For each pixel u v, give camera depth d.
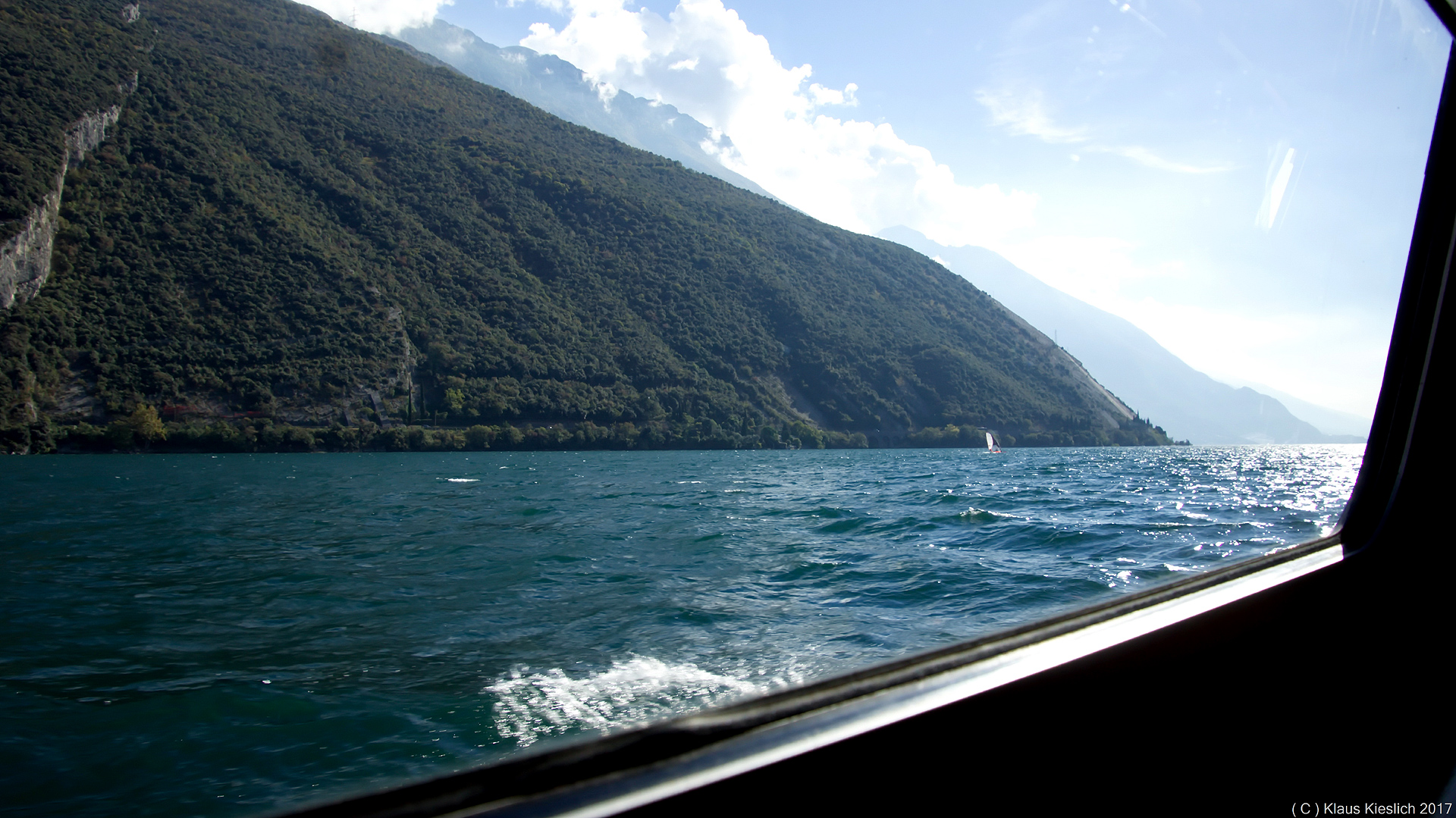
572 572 11.92
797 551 13.67
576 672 6.61
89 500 25.53
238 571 12.40
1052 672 1.98
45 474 36.31
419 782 1.26
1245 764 2.46
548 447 92.75
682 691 6.06
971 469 45.47
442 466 52.94
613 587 10.62
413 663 6.90
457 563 13.05
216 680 6.38
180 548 15.11
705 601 9.37
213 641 7.80
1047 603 8.41
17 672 6.61
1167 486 22.94
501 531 17.77
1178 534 11.84
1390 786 2.58
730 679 6.33
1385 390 3.70
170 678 6.44
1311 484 15.81
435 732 5.29
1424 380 3.54
